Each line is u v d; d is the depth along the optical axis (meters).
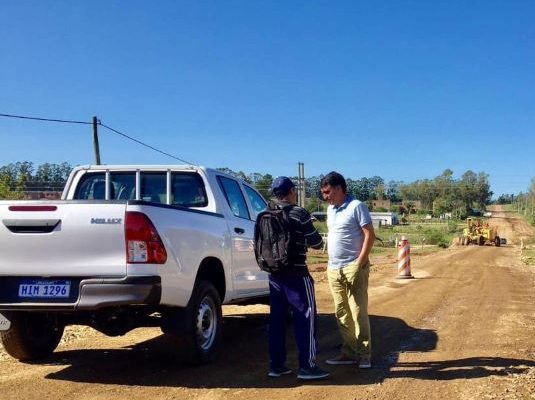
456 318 9.81
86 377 5.85
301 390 5.44
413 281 16.98
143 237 5.27
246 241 7.43
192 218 6.11
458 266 24.67
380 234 76.00
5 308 5.38
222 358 6.72
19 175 53.09
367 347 6.22
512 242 62.78
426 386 5.61
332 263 6.20
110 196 7.39
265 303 8.59
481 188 171.38
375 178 194.12
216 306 6.43
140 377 5.85
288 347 7.48
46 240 5.36
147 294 5.24
